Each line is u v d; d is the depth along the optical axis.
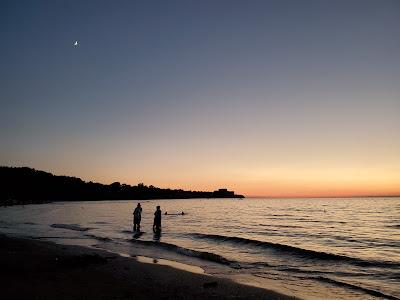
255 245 22.77
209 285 11.56
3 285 9.80
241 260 17.77
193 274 13.45
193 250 19.31
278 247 21.39
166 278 12.47
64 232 30.55
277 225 43.03
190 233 30.33
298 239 29.19
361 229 38.84
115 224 40.53
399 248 24.09
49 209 89.06
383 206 125.31
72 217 55.25
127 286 10.76
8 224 40.16
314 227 40.75
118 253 18.77
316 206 127.69
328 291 11.48
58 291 9.49
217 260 17.06
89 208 97.44
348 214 71.50
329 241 28.08
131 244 22.50
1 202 118.50
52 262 13.66
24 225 38.69
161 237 27.16
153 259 17.05
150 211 83.06
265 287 11.92
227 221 48.94
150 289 10.60
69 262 13.80
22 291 9.27
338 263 17.12
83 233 29.64
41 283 10.29
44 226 37.16
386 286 12.73
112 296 9.41
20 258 14.27
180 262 16.44
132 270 13.53
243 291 11.09
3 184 169.50
